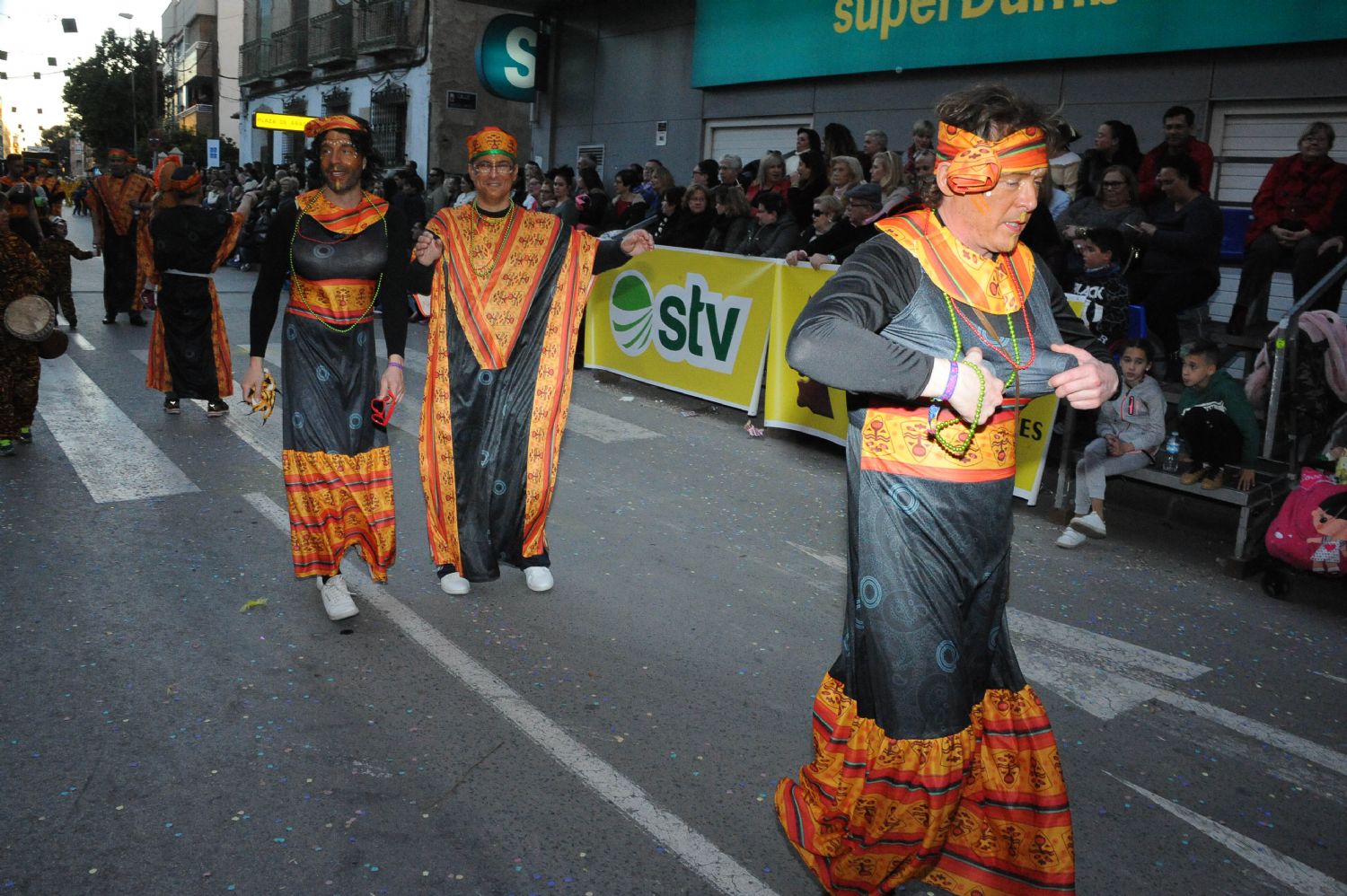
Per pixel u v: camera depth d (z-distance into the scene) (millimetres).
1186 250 7340
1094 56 9312
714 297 8375
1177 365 7602
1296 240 7570
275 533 5375
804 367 2002
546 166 17109
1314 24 7859
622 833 2971
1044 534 6031
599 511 5984
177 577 4734
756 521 5926
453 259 4359
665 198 10008
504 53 16359
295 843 2863
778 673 4023
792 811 2465
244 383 4188
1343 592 5285
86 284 16172
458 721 3557
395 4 22031
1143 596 5121
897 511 2199
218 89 54625
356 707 3621
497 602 4602
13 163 13359
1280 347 6059
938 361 1987
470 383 4395
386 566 4422
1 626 4152
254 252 19594
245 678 3811
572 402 8852
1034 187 2143
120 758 3252
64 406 7973
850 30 11469
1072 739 3676
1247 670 4316
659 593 4789
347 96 25672
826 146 9789
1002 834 2363
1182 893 2852
